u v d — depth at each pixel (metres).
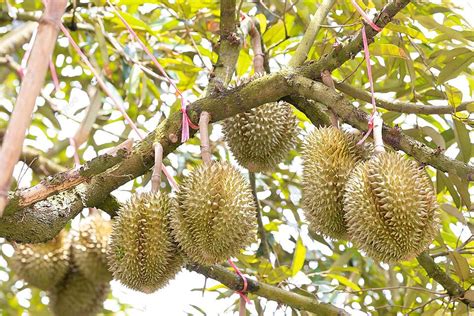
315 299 3.55
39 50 2.35
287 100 3.28
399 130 3.02
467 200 3.35
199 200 2.97
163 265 3.06
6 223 3.01
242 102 3.13
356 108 3.07
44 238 3.07
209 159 3.05
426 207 2.94
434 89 3.73
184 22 4.10
